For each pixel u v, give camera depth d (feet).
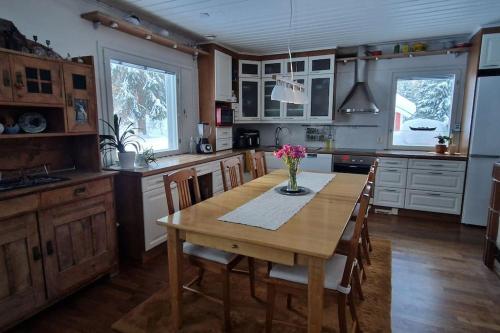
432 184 13.17
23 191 6.07
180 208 7.02
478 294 7.64
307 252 4.62
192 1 9.29
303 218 6.08
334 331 6.33
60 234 6.91
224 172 8.93
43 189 6.44
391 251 10.14
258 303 7.30
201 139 13.92
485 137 11.84
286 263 5.05
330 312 6.90
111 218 8.29
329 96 15.25
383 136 15.57
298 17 10.75
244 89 16.39
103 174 7.95
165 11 10.14
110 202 8.23
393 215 14.01
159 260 9.58
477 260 9.48
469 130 12.54
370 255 9.82
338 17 10.76
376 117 15.57
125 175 9.14
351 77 15.70
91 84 7.94
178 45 11.82
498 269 8.66
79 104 7.66
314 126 16.97
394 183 13.82
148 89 11.92
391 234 11.68
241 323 6.59
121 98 10.68
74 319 6.75
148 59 11.37
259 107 16.61
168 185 6.62
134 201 9.15
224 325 6.48
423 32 12.75
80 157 8.61
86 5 9.01
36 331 6.36
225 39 13.57
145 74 11.72
